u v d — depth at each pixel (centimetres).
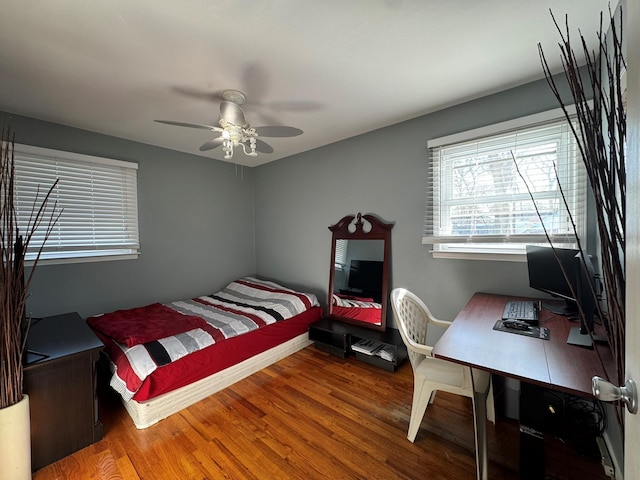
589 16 140
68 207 270
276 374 254
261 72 182
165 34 146
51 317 231
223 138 207
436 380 164
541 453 124
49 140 257
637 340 60
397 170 276
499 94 214
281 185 393
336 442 173
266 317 279
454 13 137
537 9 136
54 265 263
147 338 214
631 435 63
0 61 165
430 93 215
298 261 378
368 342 286
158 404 194
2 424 132
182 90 202
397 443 171
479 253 227
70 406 166
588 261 131
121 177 303
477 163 229
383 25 144
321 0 127
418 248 265
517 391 191
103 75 182
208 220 381
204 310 303
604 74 162
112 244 296
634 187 62
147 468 157
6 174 147
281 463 159
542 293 202
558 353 120
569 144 190
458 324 156
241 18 136
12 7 125
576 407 169
